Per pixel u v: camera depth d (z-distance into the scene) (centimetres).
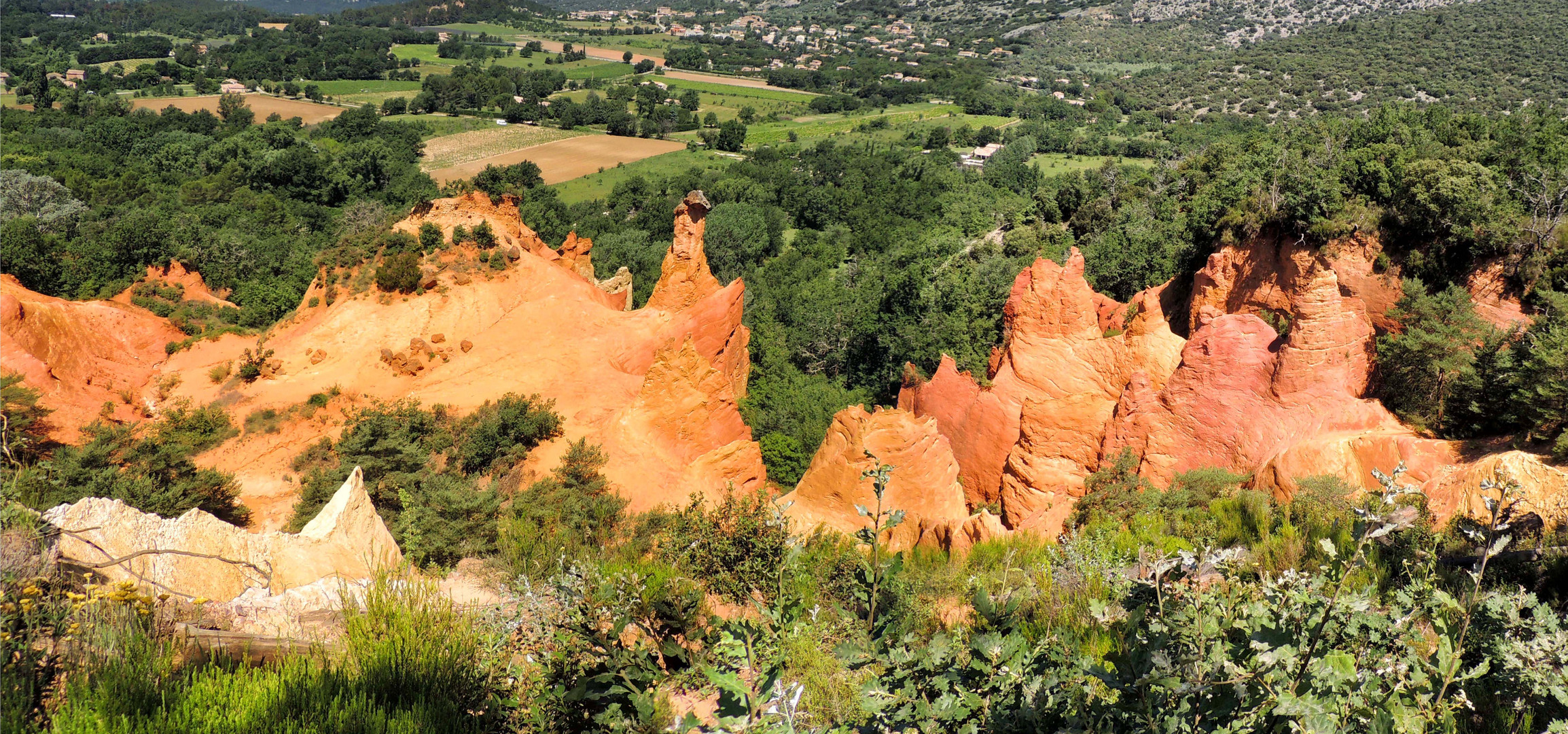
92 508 1019
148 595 771
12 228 5359
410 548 1608
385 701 671
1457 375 2836
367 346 3884
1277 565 1255
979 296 6072
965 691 625
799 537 1448
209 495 2708
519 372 3731
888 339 6072
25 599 653
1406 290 3997
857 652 714
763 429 4478
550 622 984
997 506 3231
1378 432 2416
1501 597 686
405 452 2838
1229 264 5050
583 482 2767
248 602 1002
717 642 916
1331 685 552
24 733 564
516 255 4328
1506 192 4525
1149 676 525
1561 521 1359
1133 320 3453
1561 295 3634
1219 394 2714
